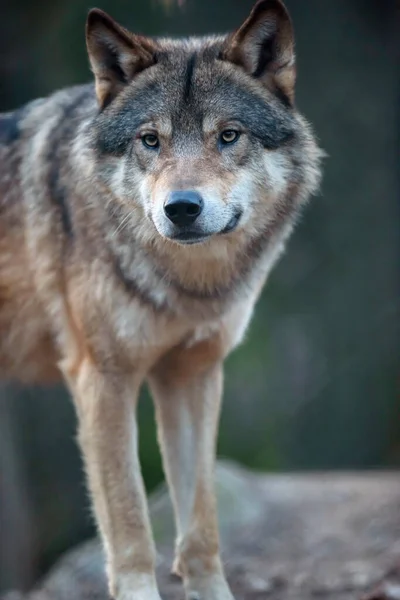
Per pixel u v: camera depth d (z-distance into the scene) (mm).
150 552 13477
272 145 13438
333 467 42375
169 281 13406
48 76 32281
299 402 41969
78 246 13594
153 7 32344
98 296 13477
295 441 42219
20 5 31375
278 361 41625
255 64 13562
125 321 13430
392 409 42656
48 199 14016
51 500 33969
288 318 41875
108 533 13523
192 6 35219
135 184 13195
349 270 42188
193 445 14430
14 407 30141
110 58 13578
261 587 17625
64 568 21016
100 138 13461
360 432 42625
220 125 13070
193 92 13148
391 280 42406
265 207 13578
